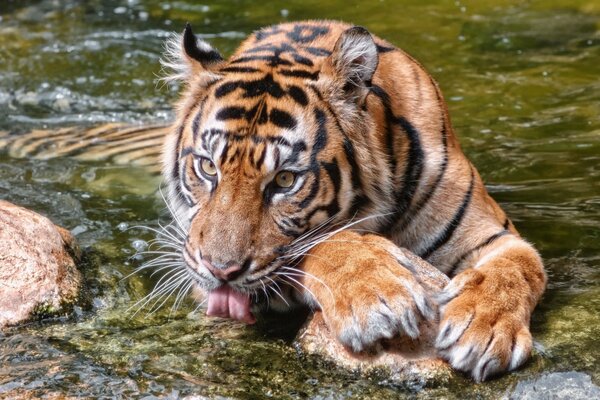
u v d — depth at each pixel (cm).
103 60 1900
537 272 935
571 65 1811
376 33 2020
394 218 1005
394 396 827
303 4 2205
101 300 1024
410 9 2166
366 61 945
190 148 959
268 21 2089
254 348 910
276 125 912
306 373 862
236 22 2089
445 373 838
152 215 1253
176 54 1031
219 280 884
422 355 852
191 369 880
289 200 912
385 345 858
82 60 1902
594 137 1485
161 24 2081
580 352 862
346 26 1098
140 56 1916
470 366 830
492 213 1052
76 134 1588
